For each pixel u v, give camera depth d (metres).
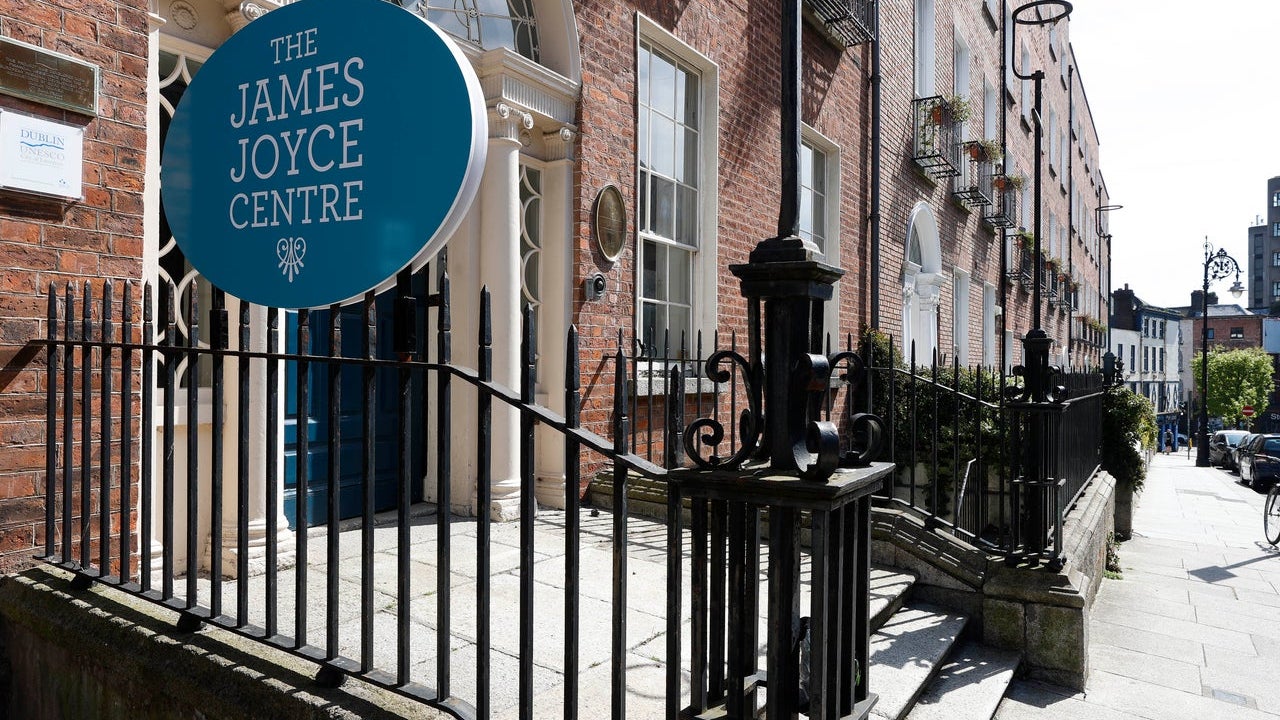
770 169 7.93
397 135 2.06
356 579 3.62
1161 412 53.00
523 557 1.89
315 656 2.17
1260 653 4.94
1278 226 87.25
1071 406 6.74
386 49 2.10
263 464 3.63
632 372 5.86
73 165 2.98
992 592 4.27
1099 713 3.80
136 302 3.20
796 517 1.78
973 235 15.02
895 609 4.29
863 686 2.06
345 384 4.71
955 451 4.83
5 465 2.86
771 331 1.82
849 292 9.34
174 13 3.56
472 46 4.89
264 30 2.37
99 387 3.09
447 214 1.93
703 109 7.06
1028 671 4.20
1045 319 21.17
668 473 1.82
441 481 1.94
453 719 1.90
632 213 6.04
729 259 7.21
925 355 12.02
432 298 1.97
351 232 2.13
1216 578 7.72
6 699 2.98
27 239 2.88
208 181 2.47
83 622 2.67
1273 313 73.50
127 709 2.54
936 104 11.48
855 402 1.88
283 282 2.26
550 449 5.54
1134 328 52.88
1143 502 16.92
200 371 3.69
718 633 1.91
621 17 5.92
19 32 2.82
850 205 9.43
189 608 2.50
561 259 5.45
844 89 9.22
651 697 2.56
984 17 15.48
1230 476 27.27
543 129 5.45
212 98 2.47
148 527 2.71
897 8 10.88
